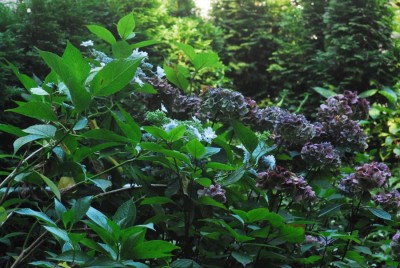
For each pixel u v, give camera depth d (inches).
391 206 100.7
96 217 55.6
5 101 143.3
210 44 299.9
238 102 93.9
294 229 76.5
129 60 57.0
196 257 82.8
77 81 57.1
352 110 114.2
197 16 328.2
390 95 247.6
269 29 329.7
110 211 85.4
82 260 51.8
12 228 94.6
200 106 97.2
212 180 81.6
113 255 53.0
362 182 93.7
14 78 150.3
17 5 178.4
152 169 83.7
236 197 86.6
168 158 76.2
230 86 302.0
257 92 323.0
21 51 165.6
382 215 94.5
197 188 80.0
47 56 55.9
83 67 60.4
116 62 56.8
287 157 100.8
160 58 246.2
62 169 72.8
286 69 305.1
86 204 56.0
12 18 172.2
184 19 281.7
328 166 98.9
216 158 88.3
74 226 80.7
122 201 85.1
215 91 94.1
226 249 83.4
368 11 277.6
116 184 85.5
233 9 333.7
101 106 89.0
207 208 80.8
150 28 253.9
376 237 153.5
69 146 66.5
